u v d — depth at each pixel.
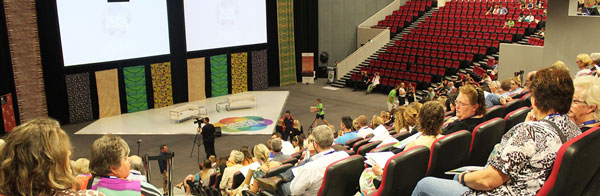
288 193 4.91
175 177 14.17
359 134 8.36
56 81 19.25
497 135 4.42
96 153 2.71
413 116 6.60
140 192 2.74
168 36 22.23
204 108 22.22
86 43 19.62
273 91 26.33
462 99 4.68
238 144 17.22
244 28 24.97
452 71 23.45
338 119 20.36
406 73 24.45
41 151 1.92
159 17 21.77
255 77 26.34
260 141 17.52
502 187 2.57
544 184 2.46
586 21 12.12
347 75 27.20
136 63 21.38
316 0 28.39
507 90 9.72
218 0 23.64
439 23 26.73
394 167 3.48
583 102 2.90
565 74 2.62
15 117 18.05
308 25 28.48
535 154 2.46
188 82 23.56
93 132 18.84
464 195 2.74
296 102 23.66
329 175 4.12
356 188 4.45
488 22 25.31
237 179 7.92
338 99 24.03
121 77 21.36
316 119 18.86
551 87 2.59
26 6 17.75
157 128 19.30
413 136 4.88
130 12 20.72
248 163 9.32
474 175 2.63
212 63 24.25
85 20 19.44
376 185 4.07
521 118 4.98
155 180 13.79
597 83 2.89
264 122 19.95
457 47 24.42
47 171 1.93
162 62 22.30
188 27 22.80
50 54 18.89
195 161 15.56
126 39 20.80
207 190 9.11
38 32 18.39
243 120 20.28
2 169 1.90
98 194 2.08
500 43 21.05
